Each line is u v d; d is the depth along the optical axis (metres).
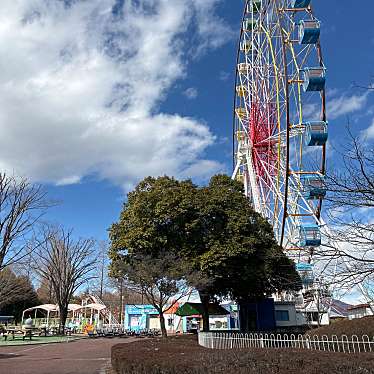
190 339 19.11
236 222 24.03
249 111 32.12
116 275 23.98
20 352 23.66
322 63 25.06
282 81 25.28
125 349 12.97
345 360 6.77
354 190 8.62
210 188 26.09
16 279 41.44
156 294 34.59
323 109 24.92
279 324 29.72
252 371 7.21
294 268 24.80
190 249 23.48
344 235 8.88
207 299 26.23
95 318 59.06
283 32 25.30
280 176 26.70
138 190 26.38
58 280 43.56
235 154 34.53
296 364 6.95
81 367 15.89
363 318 11.13
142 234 23.42
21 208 23.56
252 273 23.73
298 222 26.27
